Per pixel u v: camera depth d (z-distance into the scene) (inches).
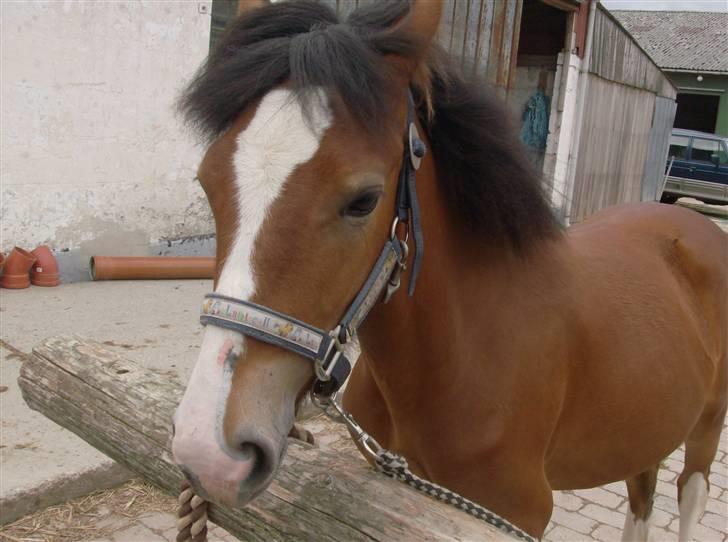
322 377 48.1
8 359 143.9
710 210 593.3
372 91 47.3
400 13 55.3
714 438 102.2
